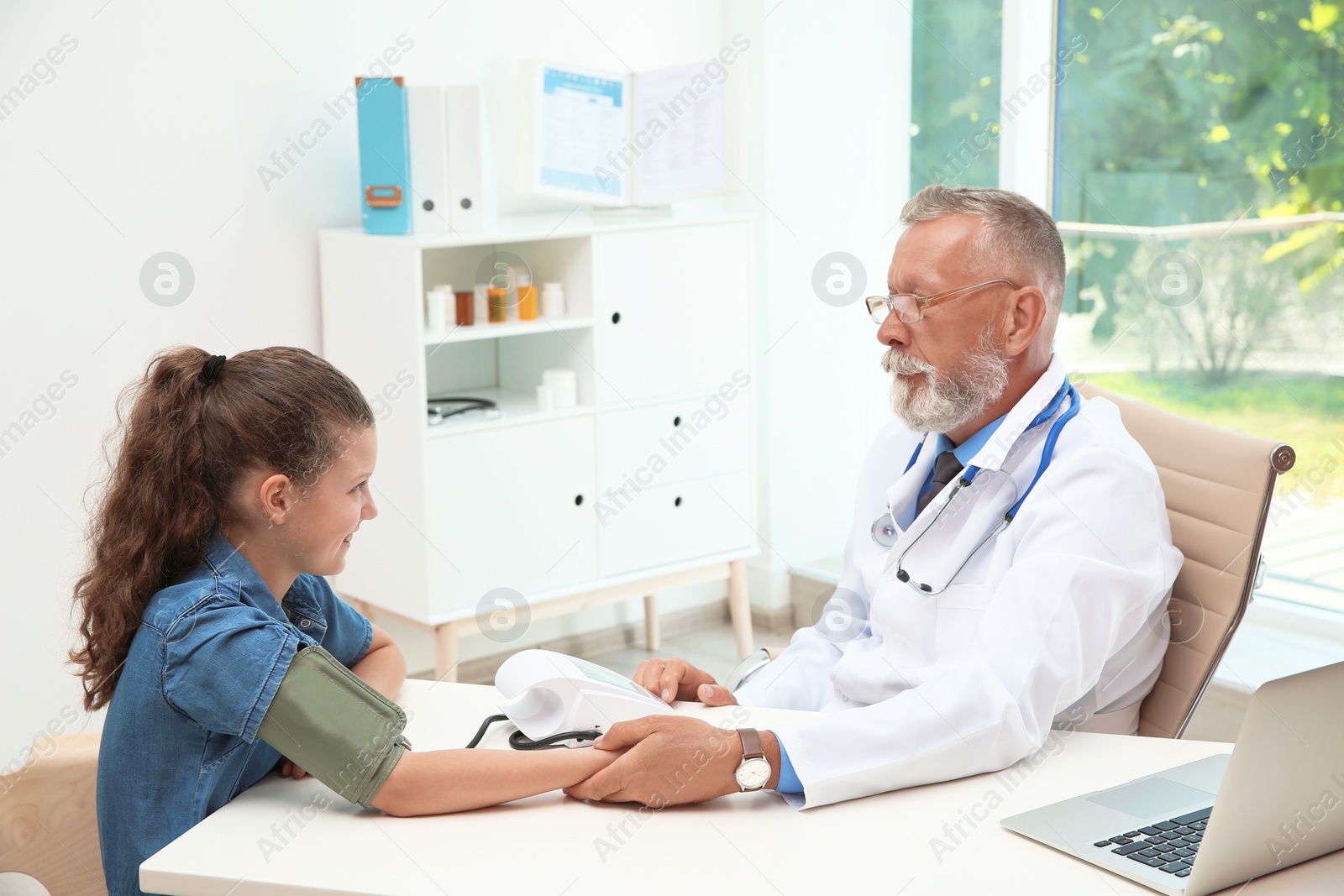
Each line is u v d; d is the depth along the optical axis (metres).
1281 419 3.06
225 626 1.20
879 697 1.67
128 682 1.22
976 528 1.60
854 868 1.07
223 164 2.95
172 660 1.20
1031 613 1.40
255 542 1.29
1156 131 3.21
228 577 1.26
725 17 3.78
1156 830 1.13
